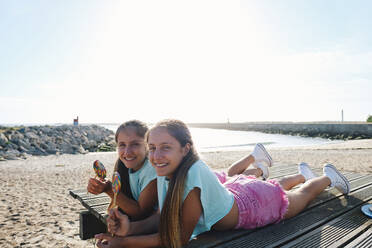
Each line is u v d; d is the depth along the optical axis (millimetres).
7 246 3359
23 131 19109
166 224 1660
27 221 4191
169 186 1730
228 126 75188
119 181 1771
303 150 14797
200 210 1730
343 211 2498
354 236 1968
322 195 2994
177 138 1714
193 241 1857
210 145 22281
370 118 48281
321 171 4629
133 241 1713
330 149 14852
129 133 2064
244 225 2027
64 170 9180
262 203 2068
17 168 9734
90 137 23875
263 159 3486
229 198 1916
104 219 2373
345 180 2904
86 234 2828
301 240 1900
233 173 3283
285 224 2182
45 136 19047
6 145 15297
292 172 4543
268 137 36625
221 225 1978
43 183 7000
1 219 4270
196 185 1652
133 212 2107
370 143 18922
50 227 3961
